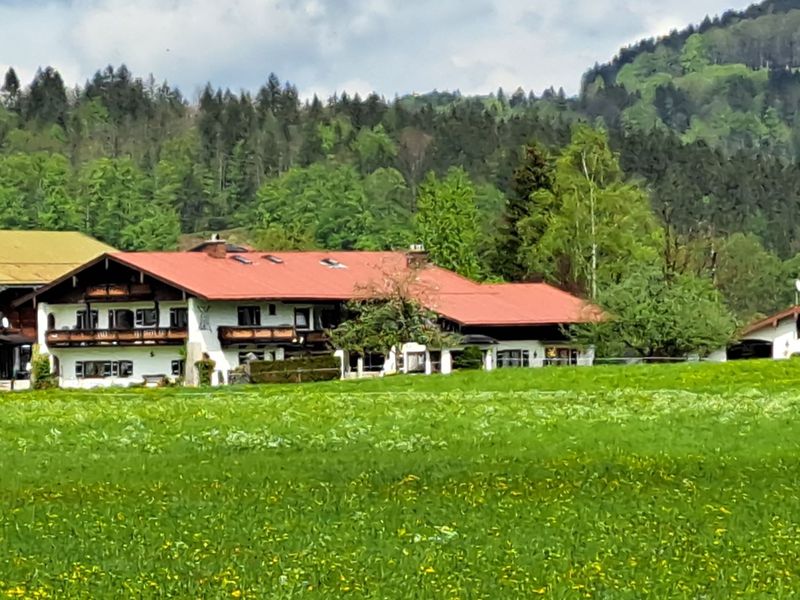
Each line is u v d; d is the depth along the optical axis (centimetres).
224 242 10756
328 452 3762
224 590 1934
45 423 4603
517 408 5084
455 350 9981
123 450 3853
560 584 1969
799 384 6575
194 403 5531
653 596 1903
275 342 9950
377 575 2033
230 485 3041
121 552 2212
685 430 4306
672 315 9688
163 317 10131
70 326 10444
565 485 2991
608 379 7069
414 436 4134
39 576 2027
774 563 2120
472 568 2081
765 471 3269
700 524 2464
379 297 9725
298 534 2369
